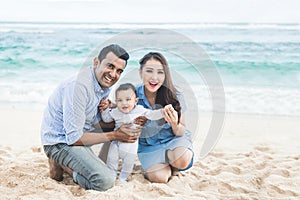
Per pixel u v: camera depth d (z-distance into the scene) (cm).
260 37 1107
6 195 318
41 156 417
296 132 539
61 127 342
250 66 912
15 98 751
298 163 401
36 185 336
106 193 317
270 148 464
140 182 348
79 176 338
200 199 316
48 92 787
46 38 1170
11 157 419
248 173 377
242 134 530
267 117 614
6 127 571
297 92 739
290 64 914
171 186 344
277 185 347
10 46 1110
